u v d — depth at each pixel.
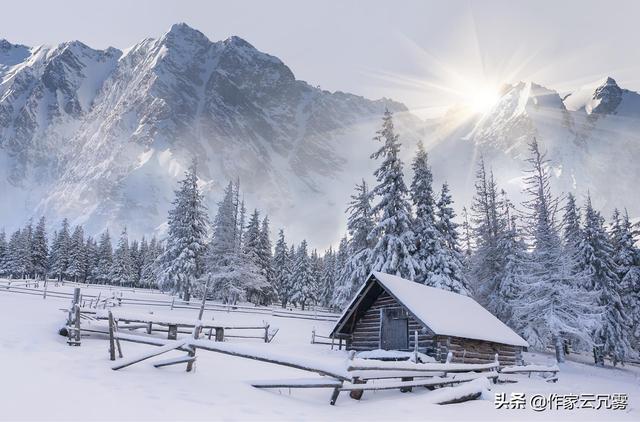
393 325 22.75
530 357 36.47
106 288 66.19
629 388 24.44
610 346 36.84
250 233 66.75
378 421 9.23
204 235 53.12
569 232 43.19
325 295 85.75
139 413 7.87
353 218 38.78
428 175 37.56
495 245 42.12
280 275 75.69
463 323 21.03
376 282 22.94
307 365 11.20
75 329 15.74
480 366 16.41
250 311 42.56
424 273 34.22
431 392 12.46
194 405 8.91
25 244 94.69
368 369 11.51
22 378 9.45
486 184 45.44
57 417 7.13
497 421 9.84
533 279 35.91
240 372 13.90
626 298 40.50
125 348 16.14
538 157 40.41
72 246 96.81
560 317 34.06
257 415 8.73
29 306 26.20
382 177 34.91
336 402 11.36
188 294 50.22
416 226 36.41
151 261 99.25
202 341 12.59
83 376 10.68
